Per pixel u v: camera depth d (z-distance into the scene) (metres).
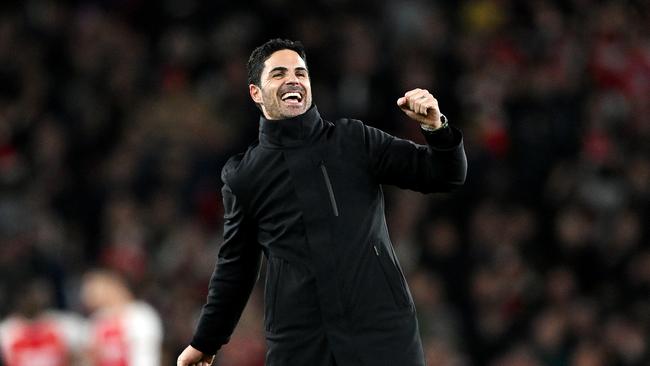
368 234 16.69
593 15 53.38
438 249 44.06
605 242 44.47
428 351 40.09
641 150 47.62
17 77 51.56
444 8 54.53
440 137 16.41
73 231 47.59
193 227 45.88
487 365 41.84
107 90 52.00
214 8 54.28
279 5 53.28
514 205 45.94
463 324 42.53
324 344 16.48
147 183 47.62
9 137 49.16
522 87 49.53
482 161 46.69
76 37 53.47
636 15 54.06
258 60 17.20
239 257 17.45
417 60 50.72
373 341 16.38
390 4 53.59
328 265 16.50
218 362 39.62
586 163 46.59
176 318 42.28
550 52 51.25
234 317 17.83
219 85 51.97
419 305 41.84
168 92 51.94
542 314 41.97
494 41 52.25
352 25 52.28
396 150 16.88
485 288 43.03
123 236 45.03
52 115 51.00
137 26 54.88
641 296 42.72
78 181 49.12
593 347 40.41
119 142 50.50
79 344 36.62
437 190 16.92
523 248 44.59
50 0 54.41
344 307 16.42
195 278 44.31
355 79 49.59
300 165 16.80
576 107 48.47
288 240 16.77
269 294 16.94
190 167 47.94
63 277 43.94
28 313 36.53
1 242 43.94
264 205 16.92
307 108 17.03
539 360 40.41
